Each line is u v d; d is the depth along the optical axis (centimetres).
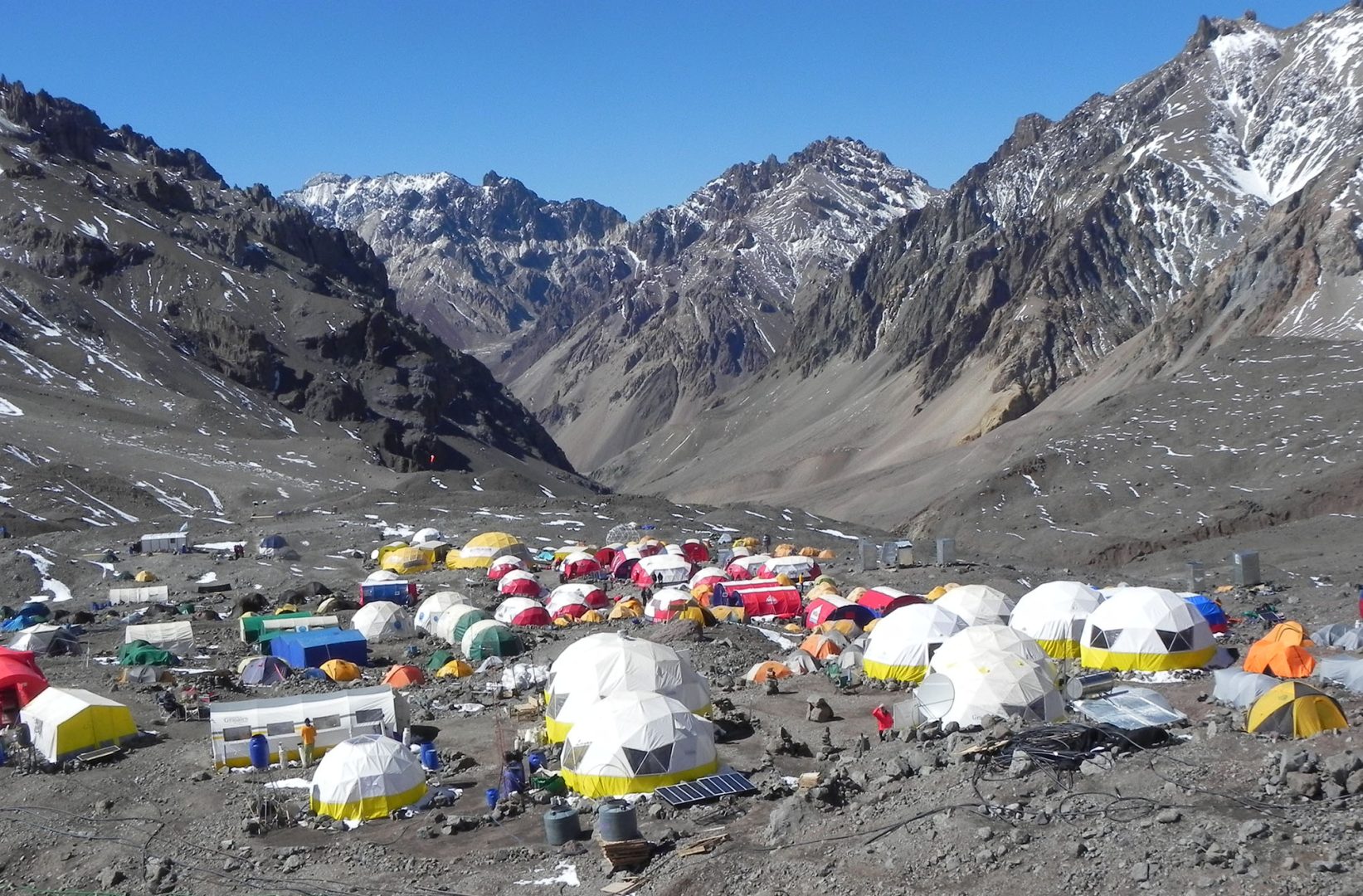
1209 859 2108
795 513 13725
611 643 3812
